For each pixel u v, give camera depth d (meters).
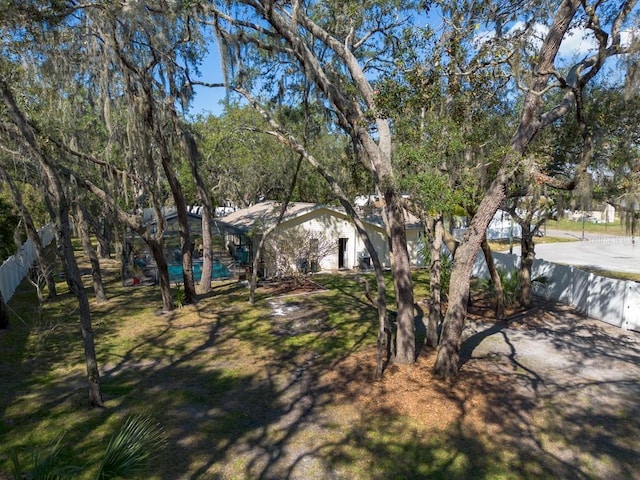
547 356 10.33
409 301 9.59
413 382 8.73
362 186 15.72
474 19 8.87
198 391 8.48
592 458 6.27
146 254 22.41
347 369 9.48
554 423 7.21
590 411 7.64
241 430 7.00
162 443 6.59
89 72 9.98
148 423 7.19
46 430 6.96
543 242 33.72
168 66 12.05
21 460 6.11
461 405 7.79
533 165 8.46
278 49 10.33
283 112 13.23
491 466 6.05
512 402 7.93
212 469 5.96
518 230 37.00
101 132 14.62
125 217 12.33
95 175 13.79
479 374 9.18
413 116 8.54
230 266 21.91
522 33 8.47
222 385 8.76
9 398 8.18
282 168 21.80
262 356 10.38
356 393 8.30
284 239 20.45
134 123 11.38
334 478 5.79
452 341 8.95
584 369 9.55
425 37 7.75
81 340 11.68
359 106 9.53
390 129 9.96
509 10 8.93
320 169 10.03
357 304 15.41
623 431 7.00
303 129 13.18
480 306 14.96
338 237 22.03
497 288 13.48
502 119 10.58
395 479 5.76
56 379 9.12
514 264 17.97
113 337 11.95
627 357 10.30
